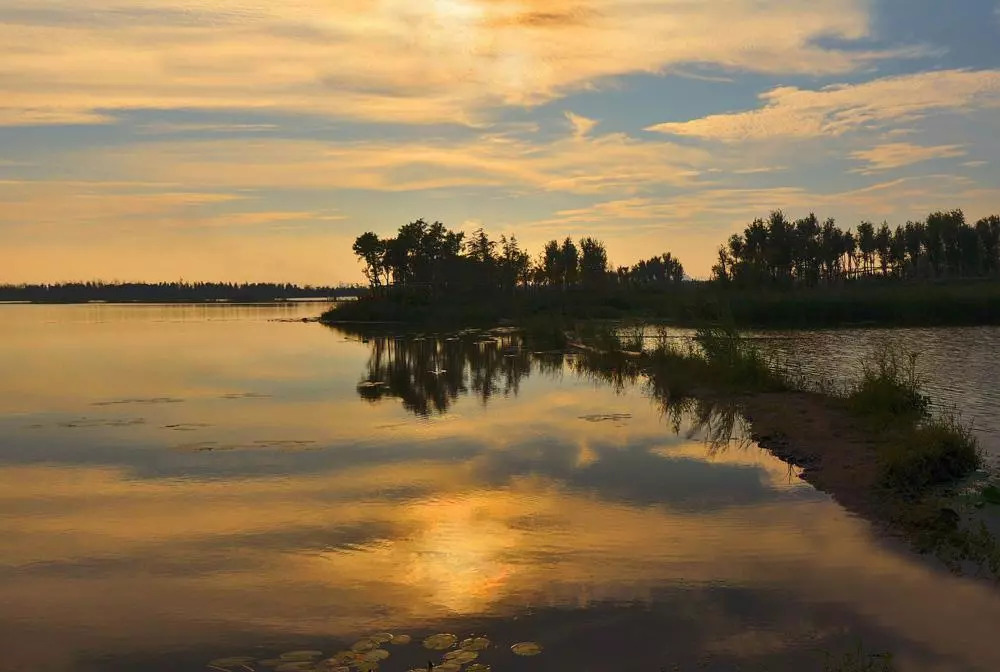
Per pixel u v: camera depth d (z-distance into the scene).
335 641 6.75
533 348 36.81
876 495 10.54
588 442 14.84
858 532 9.28
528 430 16.12
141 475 12.62
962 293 53.03
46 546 9.32
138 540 9.51
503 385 23.47
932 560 8.28
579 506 10.66
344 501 11.06
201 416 18.12
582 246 84.50
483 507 10.70
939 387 18.83
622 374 26.16
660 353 28.25
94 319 78.06
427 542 9.32
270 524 10.09
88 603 7.65
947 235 86.31
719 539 9.20
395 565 8.59
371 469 12.88
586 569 8.35
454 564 8.59
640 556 8.71
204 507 10.86
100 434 16.02
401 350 36.59
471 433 15.85
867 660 6.21
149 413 18.64
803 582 7.83
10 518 10.43
